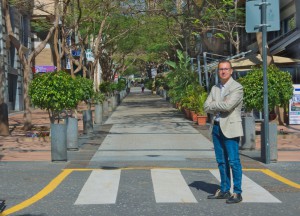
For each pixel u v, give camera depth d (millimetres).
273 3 10047
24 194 7102
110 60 45500
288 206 6301
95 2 26938
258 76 14367
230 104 6238
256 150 12500
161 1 26844
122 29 34438
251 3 10156
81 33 31547
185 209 6117
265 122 10156
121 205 6336
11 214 5941
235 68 20438
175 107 33469
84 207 6242
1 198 6836
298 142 14188
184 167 9641
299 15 24453
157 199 6664
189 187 7516
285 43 22875
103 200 6617
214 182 7949
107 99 29344
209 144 13891
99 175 8602
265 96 10109
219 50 34656
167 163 10250
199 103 21328
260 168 9523
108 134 16922
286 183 7934
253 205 6340
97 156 11508
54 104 14414
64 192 7203
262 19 10047
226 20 26469
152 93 76188
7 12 17406
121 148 13102
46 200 6680
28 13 35250
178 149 12820
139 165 9938
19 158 11141
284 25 27922
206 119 20625
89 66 33719
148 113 28516
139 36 39531
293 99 19266
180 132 17422
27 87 17688
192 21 25281
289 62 20281
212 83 25438
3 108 16328
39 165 9969
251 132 12453
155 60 58344
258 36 19672
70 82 14570
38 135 15750
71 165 9961
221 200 6621
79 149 12922
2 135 16281
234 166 6441
